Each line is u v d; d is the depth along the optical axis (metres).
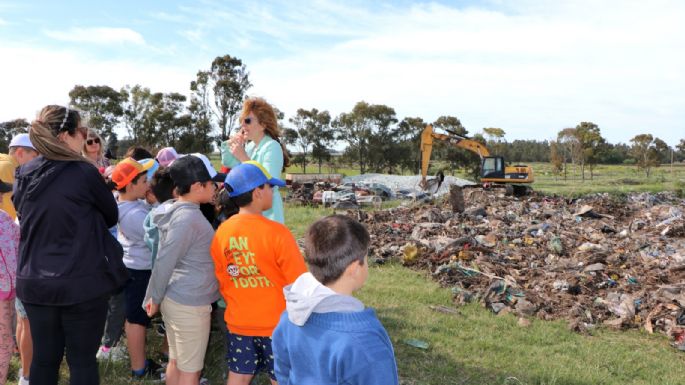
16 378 4.53
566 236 12.87
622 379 5.33
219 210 4.41
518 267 9.88
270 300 3.29
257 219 3.31
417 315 6.82
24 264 3.22
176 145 63.72
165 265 3.48
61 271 3.14
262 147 4.37
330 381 1.94
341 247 2.13
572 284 8.51
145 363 4.54
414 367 5.09
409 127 75.12
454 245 10.73
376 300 7.50
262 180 3.32
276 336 2.18
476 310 7.47
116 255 3.43
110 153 7.33
